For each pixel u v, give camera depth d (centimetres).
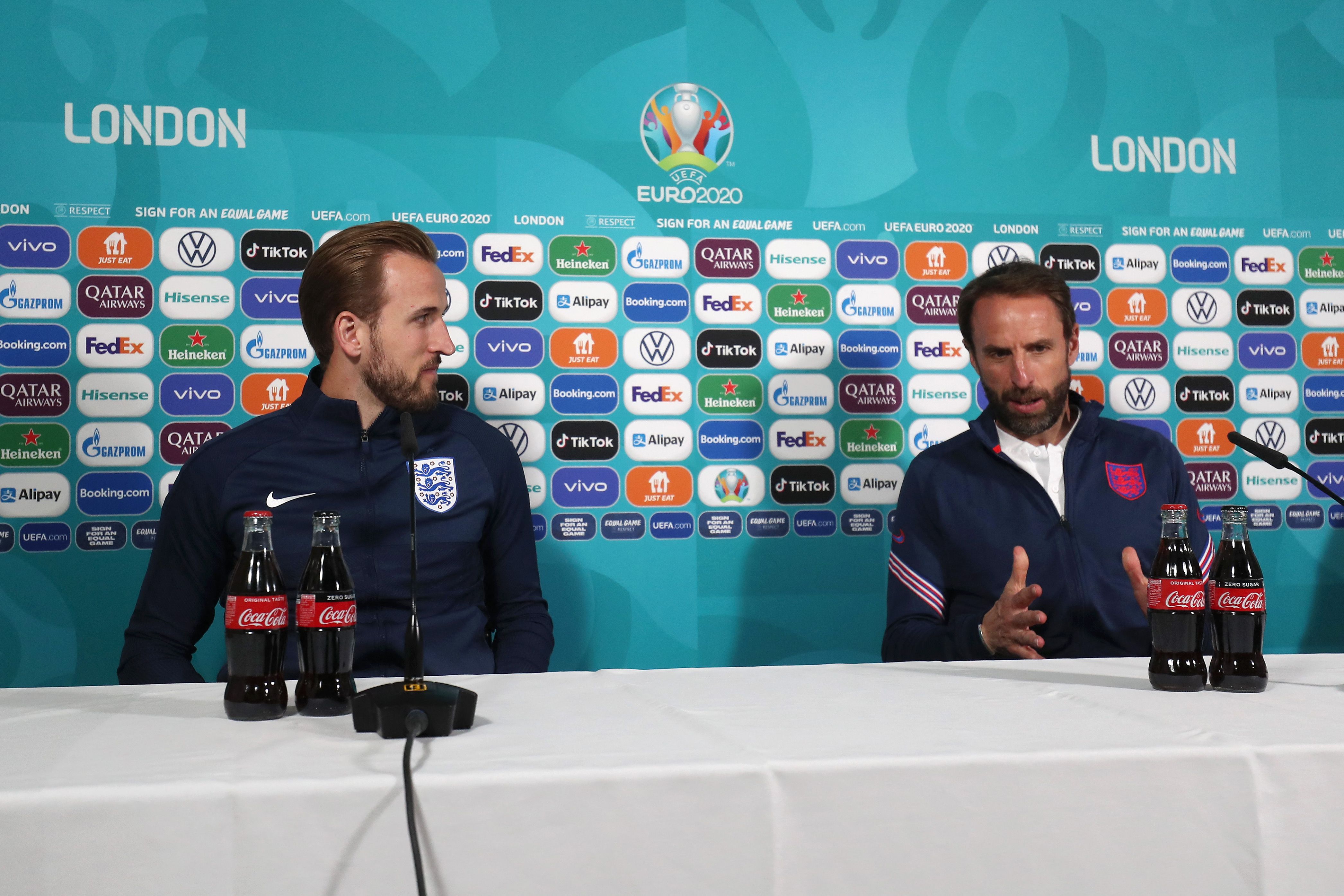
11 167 206
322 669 102
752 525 229
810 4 235
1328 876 79
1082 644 191
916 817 76
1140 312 242
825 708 102
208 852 69
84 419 207
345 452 176
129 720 98
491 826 72
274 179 215
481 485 184
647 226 228
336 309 176
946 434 235
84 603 206
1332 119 251
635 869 73
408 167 220
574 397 224
